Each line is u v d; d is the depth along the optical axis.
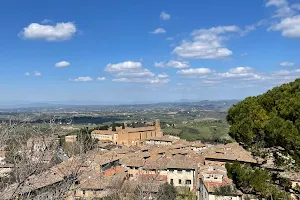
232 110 18.62
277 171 17.11
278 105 15.64
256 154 16.84
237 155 60.28
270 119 15.09
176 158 61.34
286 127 14.00
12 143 7.95
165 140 122.25
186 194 47.31
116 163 49.31
